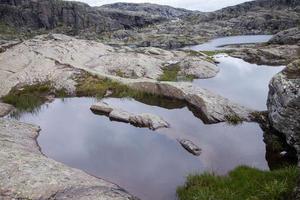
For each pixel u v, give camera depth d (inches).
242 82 1504.7
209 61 2003.0
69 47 1950.1
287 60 2012.8
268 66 1895.9
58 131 920.9
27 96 1266.0
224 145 777.6
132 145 813.9
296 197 456.8
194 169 673.6
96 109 1087.6
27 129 893.2
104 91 1290.6
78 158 751.1
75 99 1253.7
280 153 713.6
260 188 521.0
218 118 930.7
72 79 1400.1
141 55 1947.6
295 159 675.4
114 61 1776.6
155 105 1133.7
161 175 657.0
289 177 527.8
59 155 766.5
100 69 1668.3
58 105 1180.5
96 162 727.7
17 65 1549.0
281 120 747.4
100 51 2066.9
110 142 833.5
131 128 928.3
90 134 893.8
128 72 1647.4
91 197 495.5
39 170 569.0
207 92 1101.7
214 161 703.1
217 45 4581.7
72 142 841.5
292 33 3014.3
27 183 524.4
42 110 1125.7
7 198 490.0
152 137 856.9
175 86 1167.6
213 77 1657.2
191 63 1776.6
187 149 770.8
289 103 716.7
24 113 1092.5
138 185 624.1
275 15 7096.5
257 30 6692.9
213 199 509.7
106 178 657.0
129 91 1261.1
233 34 6668.3
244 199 499.5
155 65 1802.4
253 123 901.8
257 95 1254.9
